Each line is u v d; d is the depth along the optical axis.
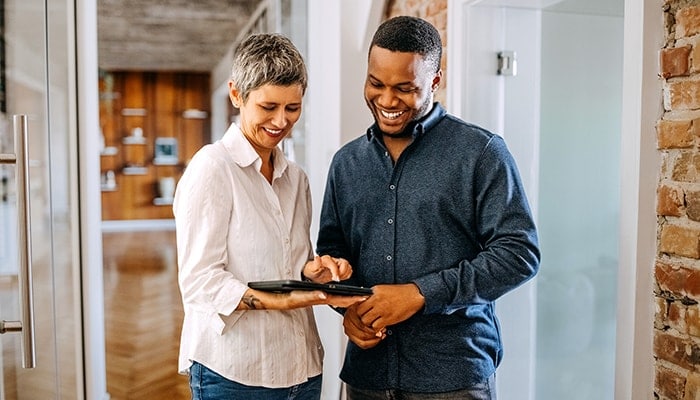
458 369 1.59
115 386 3.99
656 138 1.50
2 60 2.55
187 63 12.23
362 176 1.68
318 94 3.67
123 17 8.20
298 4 4.11
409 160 1.61
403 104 1.50
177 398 3.81
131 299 6.29
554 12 2.52
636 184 1.50
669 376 1.50
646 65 1.48
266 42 1.46
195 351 1.51
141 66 12.58
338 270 1.53
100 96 12.79
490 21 2.41
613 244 2.71
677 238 1.46
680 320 1.46
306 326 1.62
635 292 1.52
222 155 1.49
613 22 2.61
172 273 7.64
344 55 3.24
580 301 2.71
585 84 2.61
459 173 1.55
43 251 2.76
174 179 13.29
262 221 1.51
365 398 1.71
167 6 7.59
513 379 2.60
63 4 3.23
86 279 3.40
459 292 1.48
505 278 1.48
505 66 2.43
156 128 13.18
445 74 2.61
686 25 1.42
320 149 3.65
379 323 1.48
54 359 2.77
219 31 9.09
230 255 1.49
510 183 1.52
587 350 2.75
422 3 2.84
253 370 1.50
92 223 3.44
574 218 2.67
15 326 1.78
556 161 2.61
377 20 3.18
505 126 2.47
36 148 2.70
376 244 1.64
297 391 1.59
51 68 3.19
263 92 1.44
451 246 1.58
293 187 1.63
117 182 12.99
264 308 1.41
